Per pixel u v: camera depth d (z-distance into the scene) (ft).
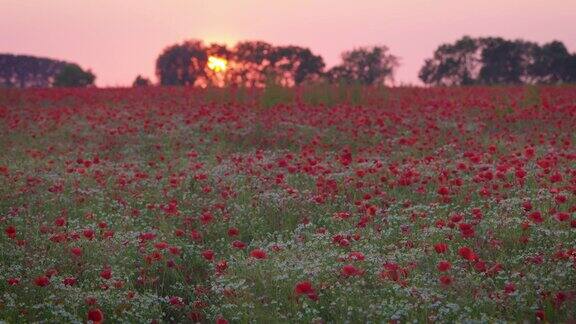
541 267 21.77
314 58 209.46
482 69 201.46
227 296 21.88
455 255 23.84
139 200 35.19
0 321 19.35
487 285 21.09
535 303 19.40
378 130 53.42
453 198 32.42
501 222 26.43
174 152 49.37
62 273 24.80
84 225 30.60
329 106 70.44
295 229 29.01
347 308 20.44
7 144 52.90
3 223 30.76
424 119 59.41
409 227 27.48
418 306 20.08
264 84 71.61
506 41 197.06
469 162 39.04
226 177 38.81
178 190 37.11
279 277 22.06
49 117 64.39
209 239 29.86
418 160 41.11
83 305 21.83
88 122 62.18
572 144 46.78
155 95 84.58
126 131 56.13
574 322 18.17
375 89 80.38
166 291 24.48
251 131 54.95
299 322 20.35
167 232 29.63
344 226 29.17
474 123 57.31
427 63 207.00
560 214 23.62
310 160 36.11
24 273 24.48
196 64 214.48
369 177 37.91
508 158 39.60
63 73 191.93
